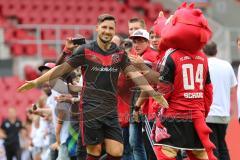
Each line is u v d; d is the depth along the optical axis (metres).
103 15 9.72
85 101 9.83
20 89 9.78
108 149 9.90
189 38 9.57
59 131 12.02
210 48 12.57
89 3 31.45
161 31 10.07
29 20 30.47
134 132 11.73
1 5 30.55
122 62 9.81
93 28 28.61
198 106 9.80
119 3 31.73
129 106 10.90
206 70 9.91
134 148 11.84
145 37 11.55
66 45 11.06
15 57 28.36
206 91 9.99
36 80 9.77
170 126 9.81
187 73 9.72
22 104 26.88
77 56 9.75
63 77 9.91
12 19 30.33
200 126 9.77
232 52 27.88
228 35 28.03
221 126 12.66
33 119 17.92
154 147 10.11
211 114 12.45
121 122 11.77
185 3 9.98
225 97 12.59
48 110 13.32
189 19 9.61
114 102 9.90
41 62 27.83
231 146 15.87
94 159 10.01
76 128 11.62
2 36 28.81
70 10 31.09
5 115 26.64
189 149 9.85
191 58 9.74
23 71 27.72
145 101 11.04
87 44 9.79
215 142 12.53
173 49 9.80
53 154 13.71
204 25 9.60
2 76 27.75
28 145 21.36
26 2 30.89
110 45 9.84
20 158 22.58
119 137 9.92
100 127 9.86
